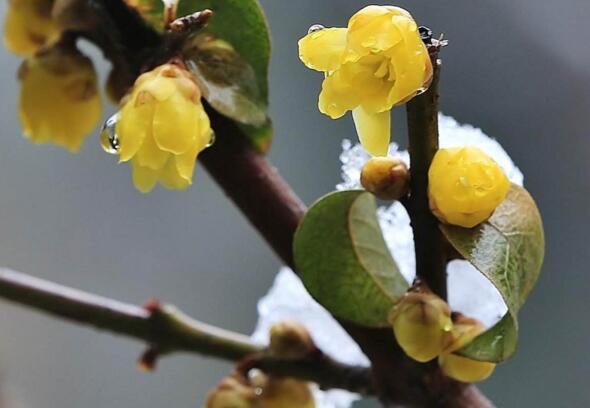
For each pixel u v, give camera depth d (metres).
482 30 0.85
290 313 0.50
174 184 0.43
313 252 0.44
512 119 0.85
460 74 0.85
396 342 0.45
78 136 0.47
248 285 0.98
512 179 0.46
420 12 0.86
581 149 0.84
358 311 0.44
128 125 0.43
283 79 0.91
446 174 0.42
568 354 0.80
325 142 0.91
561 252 0.83
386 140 0.41
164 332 0.47
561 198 0.83
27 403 0.96
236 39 0.45
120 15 0.46
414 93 0.41
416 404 0.45
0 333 0.99
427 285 0.43
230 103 0.45
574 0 0.84
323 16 0.89
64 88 0.47
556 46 0.85
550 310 0.81
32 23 0.47
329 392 0.49
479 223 0.42
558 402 0.79
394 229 0.47
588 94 0.84
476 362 0.43
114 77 0.46
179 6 0.45
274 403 0.46
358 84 0.41
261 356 0.46
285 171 0.90
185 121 0.43
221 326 0.97
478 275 0.47
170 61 0.44
